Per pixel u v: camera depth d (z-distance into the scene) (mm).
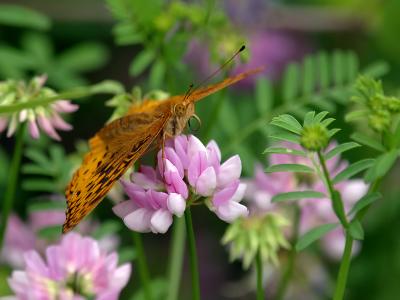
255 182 414
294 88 430
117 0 418
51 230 375
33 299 312
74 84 506
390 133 312
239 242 392
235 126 430
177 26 432
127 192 312
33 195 549
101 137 335
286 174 412
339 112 508
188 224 315
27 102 345
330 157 309
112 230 380
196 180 311
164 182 314
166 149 312
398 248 545
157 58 424
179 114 324
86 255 322
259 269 373
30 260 320
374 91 328
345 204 406
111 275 319
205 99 494
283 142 409
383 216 551
